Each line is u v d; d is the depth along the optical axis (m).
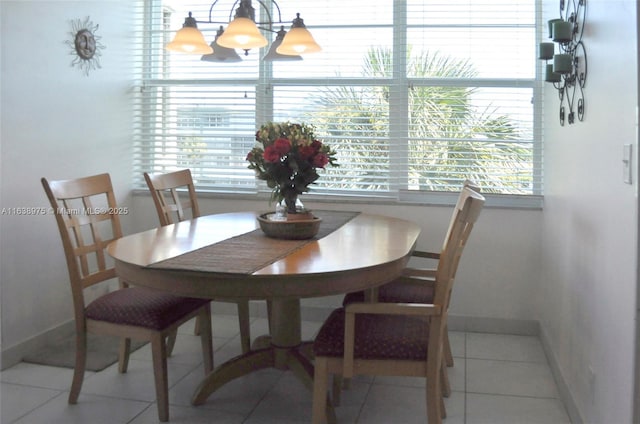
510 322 3.36
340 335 1.99
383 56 3.52
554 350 2.75
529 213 3.30
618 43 1.66
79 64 3.26
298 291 1.82
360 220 3.00
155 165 3.86
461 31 3.42
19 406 2.37
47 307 3.06
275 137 2.40
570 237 2.40
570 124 2.42
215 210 3.72
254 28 2.22
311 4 3.59
